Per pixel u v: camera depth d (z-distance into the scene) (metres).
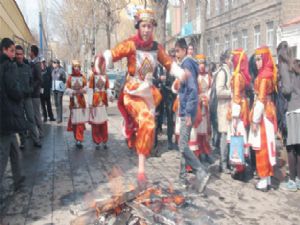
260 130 5.98
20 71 7.07
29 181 6.60
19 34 17.61
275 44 23.27
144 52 4.41
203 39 33.81
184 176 6.27
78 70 8.99
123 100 4.50
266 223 4.91
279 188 6.25
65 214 5.16
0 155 5.67
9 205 5.50
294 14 22.20
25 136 9.27
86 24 31.00
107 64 4.29
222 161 7.06
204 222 4.40
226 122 6.87
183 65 5.88
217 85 6.80
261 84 5.86
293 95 5.96
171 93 8.78
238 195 5.88
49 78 13.48
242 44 27.98
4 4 12.02
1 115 5.55
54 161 7.98
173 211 4.32
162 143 9.70
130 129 4.60
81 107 9.06
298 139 5.93
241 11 27.72
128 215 4.18
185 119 5.91
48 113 14.08
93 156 8.43
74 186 6.30
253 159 6.92
